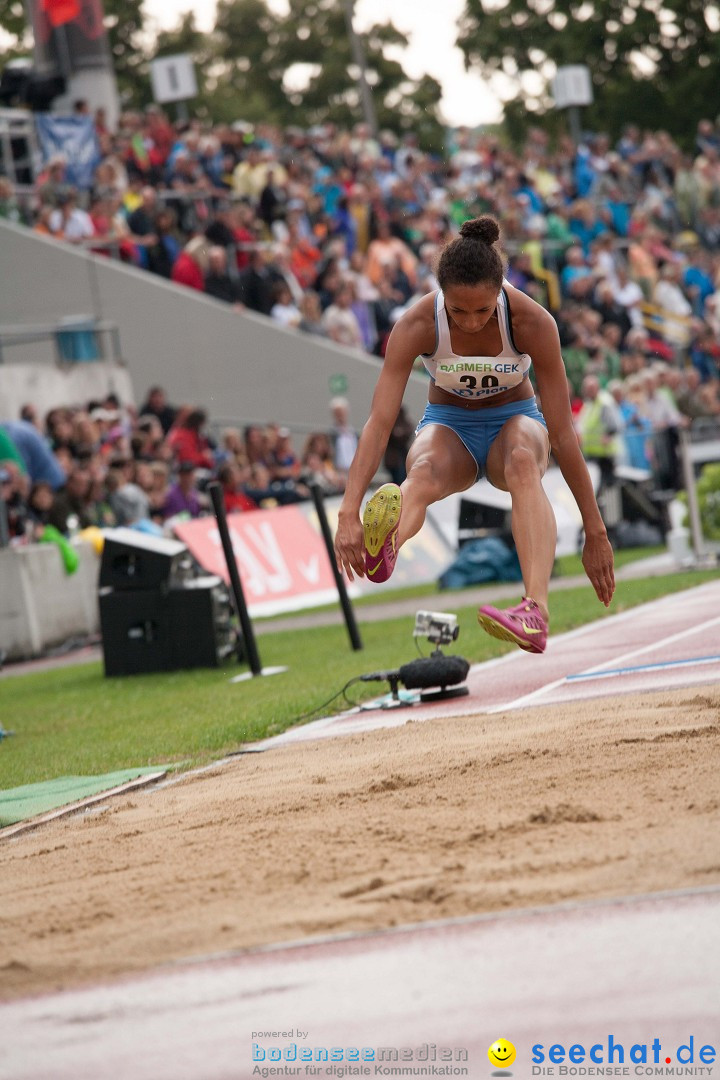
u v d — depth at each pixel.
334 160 56.50
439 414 11.98
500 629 10.70
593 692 16.19
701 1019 6.03
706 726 12.19
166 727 18.33
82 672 28.58
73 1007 7.14
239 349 47.38
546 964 6.84
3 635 32.88
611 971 6.64
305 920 7.95
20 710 22.66
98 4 53.22
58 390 41.38
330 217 53.22
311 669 23.05
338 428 45.09
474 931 7.46
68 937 8.30
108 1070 6.27
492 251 10.81
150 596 26.48
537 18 101.81
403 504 11.30
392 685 17.73
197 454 39.53
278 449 42.19
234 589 23.55
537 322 11.30
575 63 98.56
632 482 44.62
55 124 47.19
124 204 48.38
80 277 45.62
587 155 63.47
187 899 8.75
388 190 56.75
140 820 11.75
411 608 32.81
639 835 8.79
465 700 17.17
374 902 8.15
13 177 48.75
